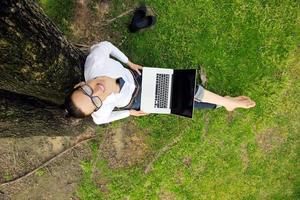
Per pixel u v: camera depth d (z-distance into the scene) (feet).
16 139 11.30
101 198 11.52
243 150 11.66
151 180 11.55
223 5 11.50
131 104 9.14
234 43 11.52
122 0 11.30
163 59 11.42
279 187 11.71
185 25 11.45
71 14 11.21
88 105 7.69
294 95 11.64
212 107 10.82
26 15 6.75
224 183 11.66
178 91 9.73
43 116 9.46
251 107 11.55
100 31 11.28
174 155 11.56
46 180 11.46
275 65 11.58
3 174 11.38
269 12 11.55
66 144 11.45
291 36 11.57
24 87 7.98
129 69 9.37
